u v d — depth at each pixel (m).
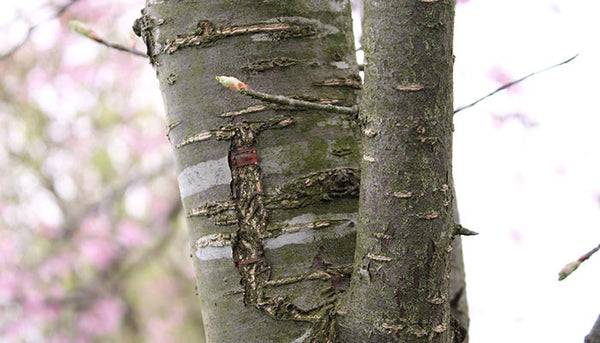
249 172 0.75
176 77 0.77
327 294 0.73
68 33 3.38
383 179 0.68
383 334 0.69
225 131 0.75
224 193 0.75
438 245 0.69
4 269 3.40
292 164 0.75
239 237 0.75
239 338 0.74
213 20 0.76
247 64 0.75
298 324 0.73
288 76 0.76
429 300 0.69
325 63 0.77
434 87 0.68
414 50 0.67
